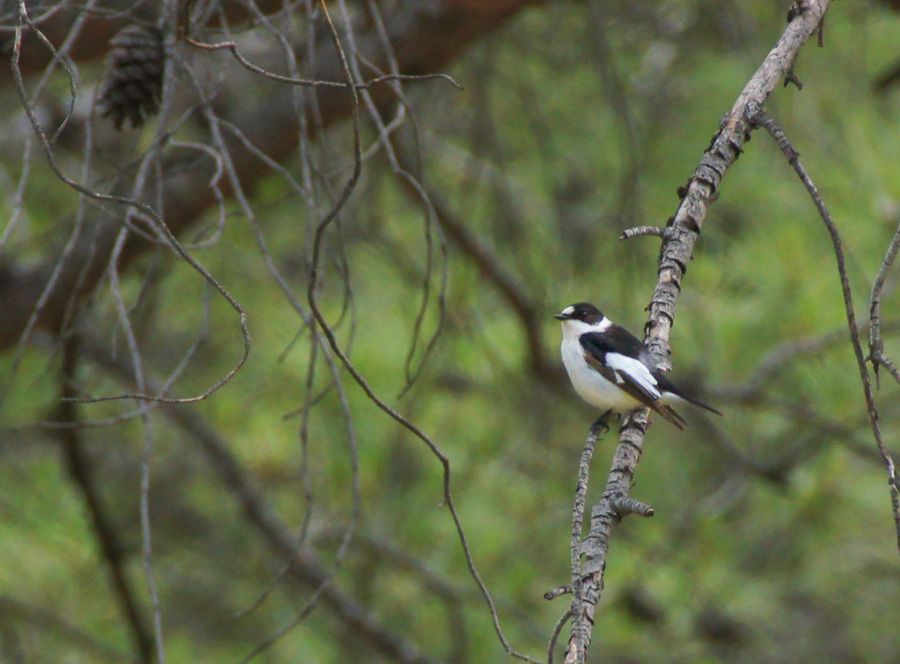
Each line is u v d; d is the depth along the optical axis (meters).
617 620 11.56
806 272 10.39
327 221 4.83
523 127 12.44
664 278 5.83
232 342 11.71
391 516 11.34
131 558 12.80
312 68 6.29
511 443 12.03
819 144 10.88
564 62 12.09
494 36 11.60
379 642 12.10
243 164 9.98
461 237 11.63
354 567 12.63
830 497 10.84
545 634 11.38
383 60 9.52
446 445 11.46
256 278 11.54
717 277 10.63
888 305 10.55
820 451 11.35
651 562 11.27
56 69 9.48
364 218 12.09
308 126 9.97
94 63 9.82
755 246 10.58
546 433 11.97
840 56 11.29
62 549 11.39
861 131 10.45
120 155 10.10
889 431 11.02
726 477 12.42
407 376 6.14
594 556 5.06
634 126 11.61
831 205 10.48
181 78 6.82
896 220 10.10
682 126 11.91
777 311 10.63
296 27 10.19
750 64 11.24
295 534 12.16
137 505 12.82
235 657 12.17
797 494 10.88
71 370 10.55
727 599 11.12
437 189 11.95
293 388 11.38
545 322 13.24
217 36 9.47
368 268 11.60
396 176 10.52
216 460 12.09
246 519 12.68
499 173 11.91
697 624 11.66
